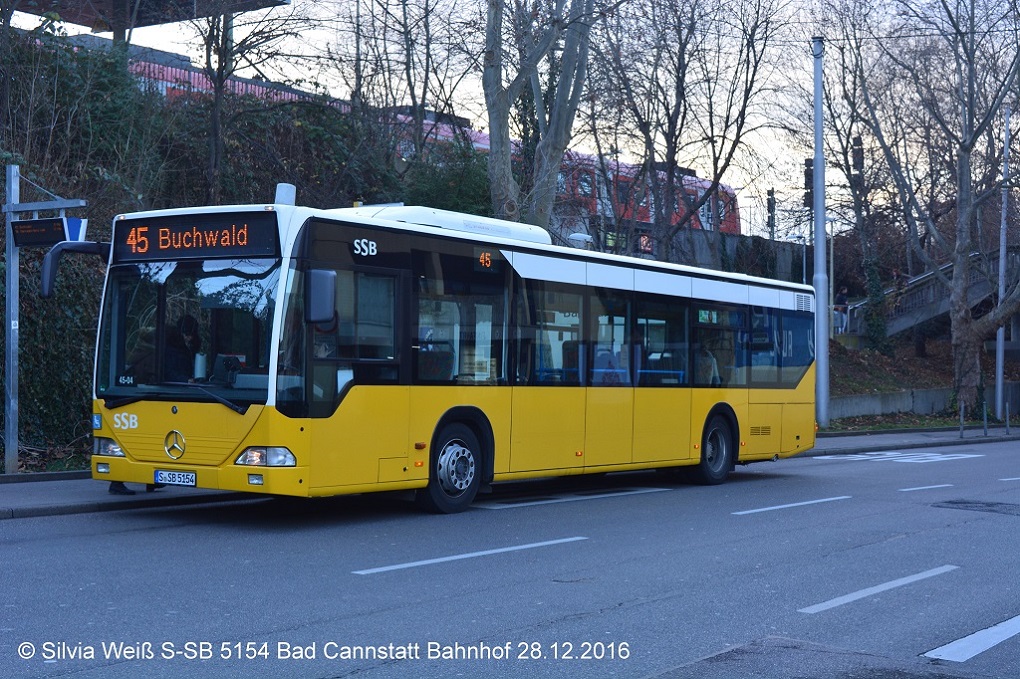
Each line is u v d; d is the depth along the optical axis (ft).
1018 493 55.06
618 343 51.62
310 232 37.83
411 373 41.11
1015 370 176.45
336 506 45.52
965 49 117.39
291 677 20.18
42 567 30.14
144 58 86.43
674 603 27.35
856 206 132.57
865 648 23.17
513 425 45.68
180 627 23.72
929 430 119.24
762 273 147.64
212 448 37.42
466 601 27.09
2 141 65.51
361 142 91.81
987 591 29.48
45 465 52.80
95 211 66.59
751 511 46.47
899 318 164.04
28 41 73.61
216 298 38.19
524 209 75.72
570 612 26.07
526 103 100.01
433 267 42.32
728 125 96.89
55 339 56.65
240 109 87.10
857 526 42.01
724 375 58.85
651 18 91.04
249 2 79.97
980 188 137.28
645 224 113.29
